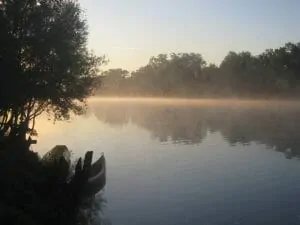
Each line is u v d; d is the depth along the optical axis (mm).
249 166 34531
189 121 82000
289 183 28422
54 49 26938
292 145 46312
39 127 70188
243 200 24547
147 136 57062
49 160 28344
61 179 22531
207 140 51719
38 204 18594
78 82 31234
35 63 26531
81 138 54719
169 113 108312
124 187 27500
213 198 24797
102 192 26234
